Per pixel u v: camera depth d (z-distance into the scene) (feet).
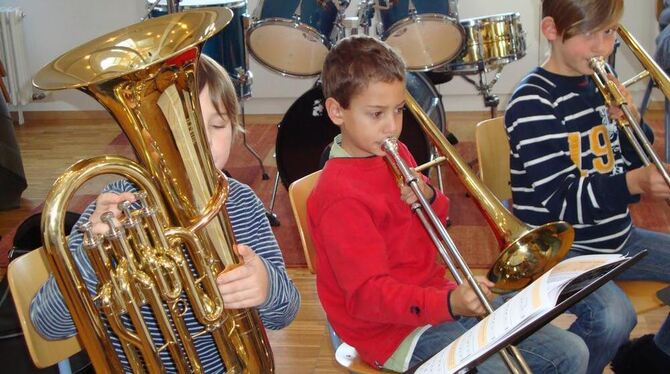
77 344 5.29
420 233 5.61
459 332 5.46
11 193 12.65
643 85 15.29
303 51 11.57
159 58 3.97
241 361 4.50
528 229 5.28
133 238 3.99
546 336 5.54
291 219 11.89
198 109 4.20
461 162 5.65
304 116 10.80
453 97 16.37
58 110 17.15
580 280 4.34
